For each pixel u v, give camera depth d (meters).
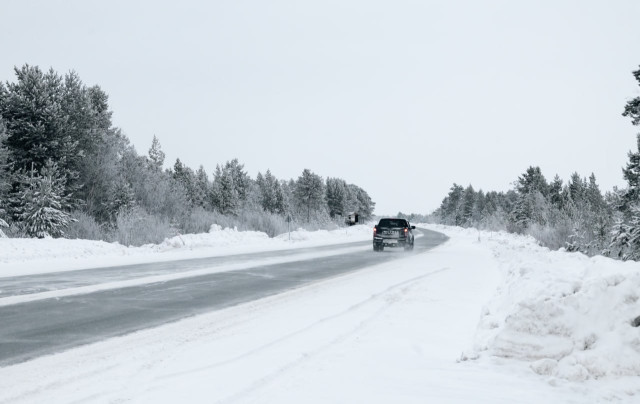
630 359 4.52
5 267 15.65
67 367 5.27
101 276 13.66
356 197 109.69
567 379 4.51
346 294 10.25
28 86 27.08
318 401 4.08
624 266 5.48
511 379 4.57
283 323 7.45
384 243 24.89
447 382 4.52
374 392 4.27
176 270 15.31
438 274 13.68
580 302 4.99
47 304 9.26
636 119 21.52
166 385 4.61
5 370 5.17
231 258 20.08
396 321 7.36
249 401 4.13
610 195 28.80
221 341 6.38
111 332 6.97
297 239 35.66
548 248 27.16
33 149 26.44
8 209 24.39
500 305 6.36
